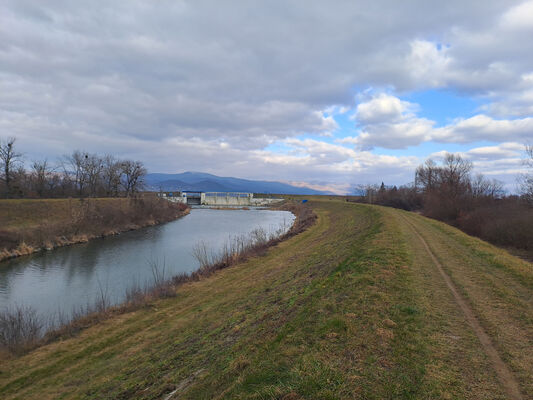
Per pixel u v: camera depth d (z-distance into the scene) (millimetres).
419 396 4957
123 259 32719
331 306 9141
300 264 22188
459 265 14016
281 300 13719
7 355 12633
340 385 5215
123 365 11195
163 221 65938
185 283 21766
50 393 9969
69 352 12766
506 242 29906
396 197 90750
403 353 6266
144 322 15344
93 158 80312
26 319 17172
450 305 9023
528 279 11523
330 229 41875
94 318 16016
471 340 6887
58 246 38000
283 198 148125
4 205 41875
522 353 6324
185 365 9805
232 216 85062
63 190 74312
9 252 32688
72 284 24672
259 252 29141
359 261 14617
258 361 6930
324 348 6551
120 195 84250
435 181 71062
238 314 13883
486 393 5055
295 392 5113
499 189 53500
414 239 21531
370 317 7977
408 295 9688
